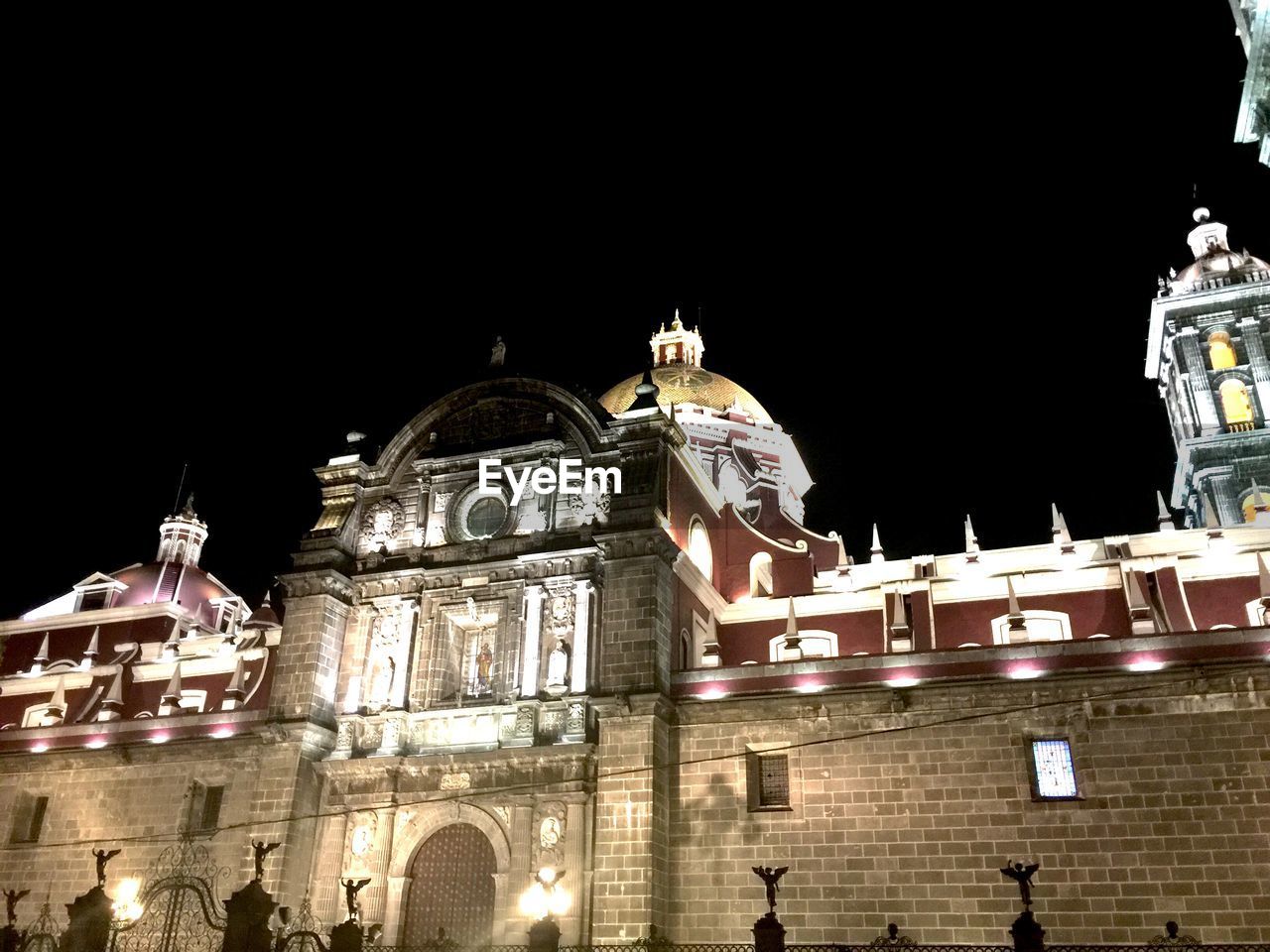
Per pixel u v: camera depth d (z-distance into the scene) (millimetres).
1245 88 38156
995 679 34125
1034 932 22891
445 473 44562
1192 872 30500
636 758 35219
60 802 44094
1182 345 64062
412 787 38750
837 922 32688
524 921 35000
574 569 39969
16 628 63656
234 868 38781
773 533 56375
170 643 54469
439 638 41469
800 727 35594
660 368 64250
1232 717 31906
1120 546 41719
